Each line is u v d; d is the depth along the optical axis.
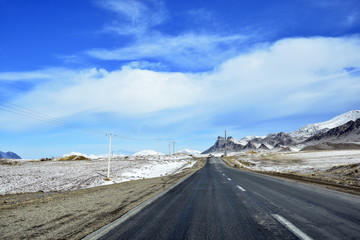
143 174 41.41
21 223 6.11
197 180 20.70
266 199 9.44
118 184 19.58
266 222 5.88
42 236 5.00
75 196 11.68
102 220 6.41
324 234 4.82
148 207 8.29
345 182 15.52
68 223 6.09
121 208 8.13
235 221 6.06
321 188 12.63
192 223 5.97
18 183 29.70
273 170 37.81
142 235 5.06
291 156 93.19
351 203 8.23
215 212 7.25
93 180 31.77
